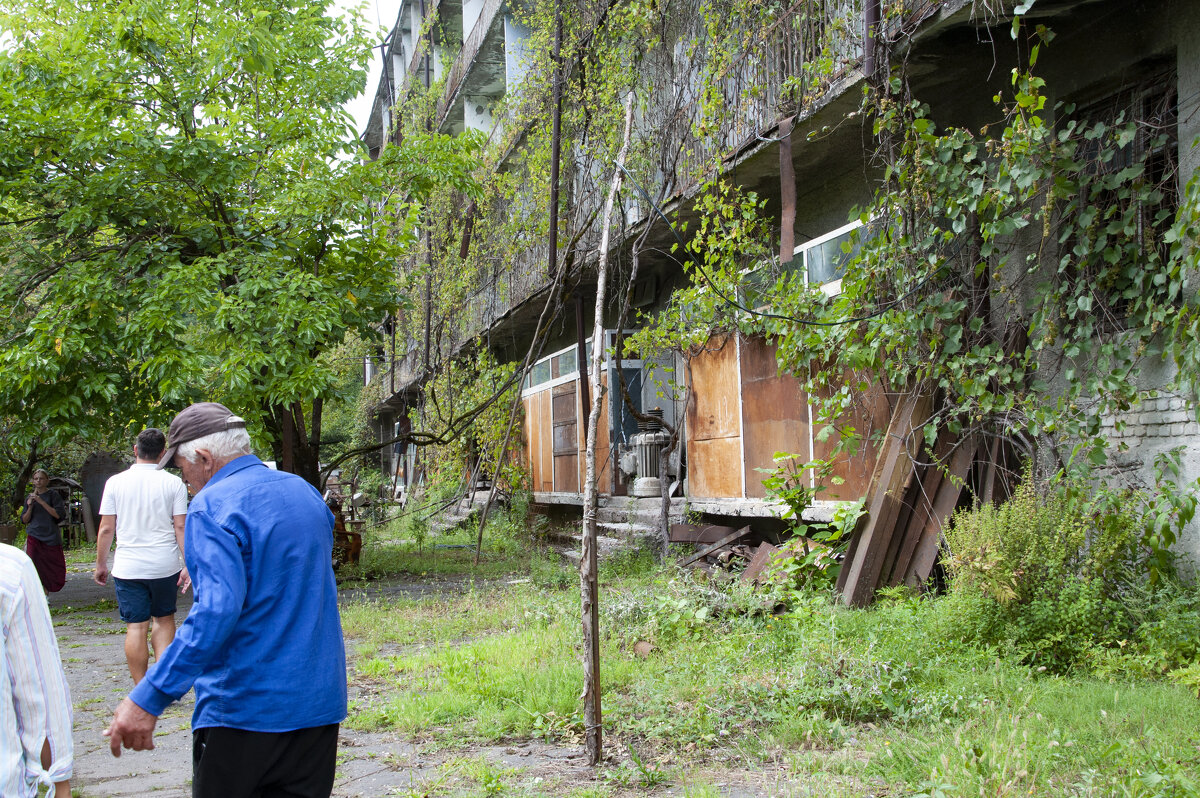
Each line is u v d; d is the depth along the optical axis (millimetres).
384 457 38531
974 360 7207
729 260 9688
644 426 13852
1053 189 6594
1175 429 6348
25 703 2428
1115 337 6699
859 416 8609
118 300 11922
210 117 12773
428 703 5828
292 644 2842
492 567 14680
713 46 9789
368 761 4914
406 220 14023
